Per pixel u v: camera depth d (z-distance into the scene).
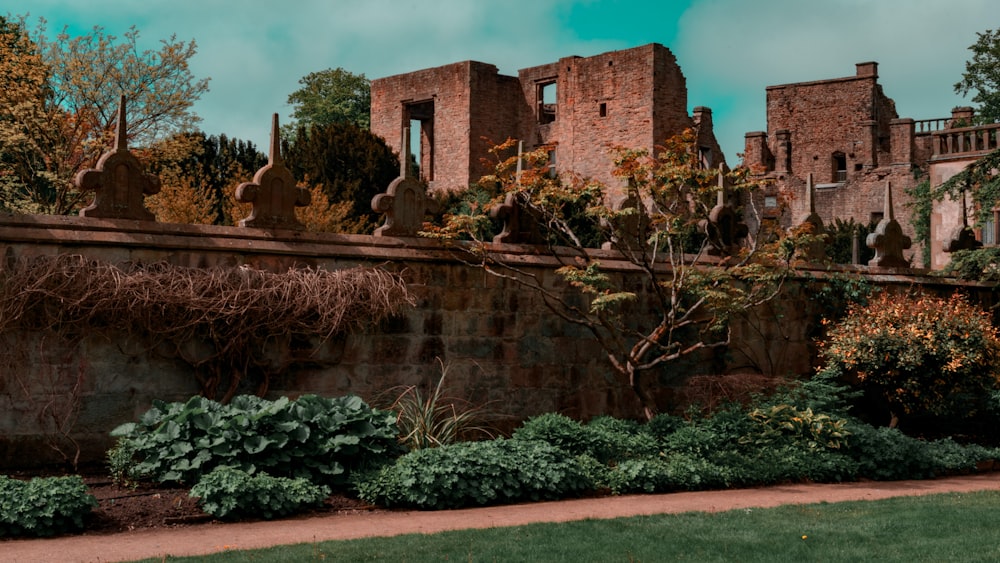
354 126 36.16
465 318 13.41
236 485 9.30
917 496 10.82
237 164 31.69
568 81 50.56
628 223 14.92
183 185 25.52
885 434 13.53
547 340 14.05
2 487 8.65
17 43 29.11
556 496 10.60
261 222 12.22
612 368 14.56
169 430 10.19
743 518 9.13
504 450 10.86
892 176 55.78
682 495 10.98
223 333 11.68
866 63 60.94
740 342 15.66
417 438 11.72
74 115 27.83
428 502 9.91
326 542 7.93
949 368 14.54
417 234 13.21
